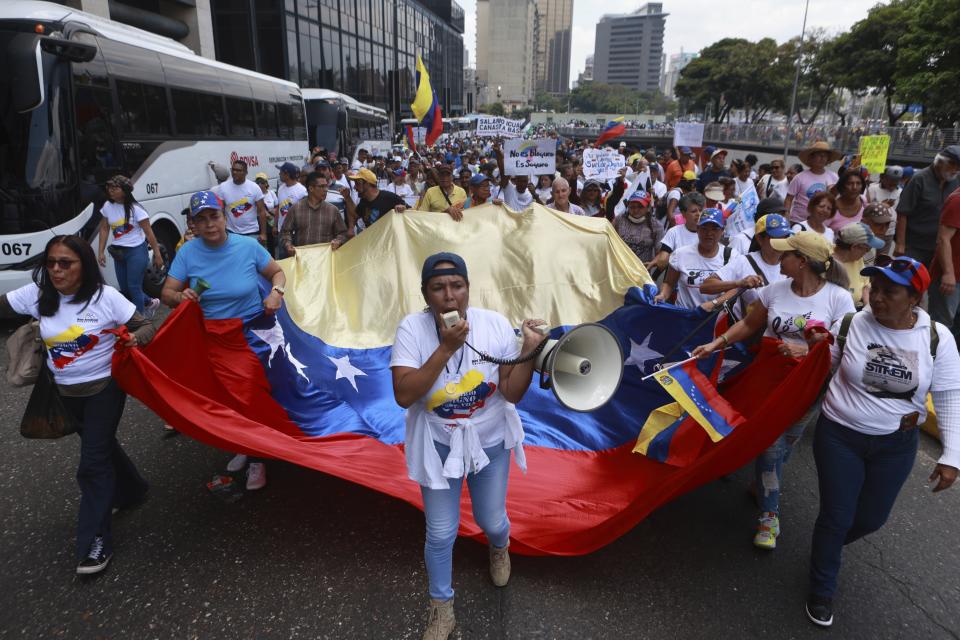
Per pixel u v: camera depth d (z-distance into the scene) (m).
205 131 11.02
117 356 2.84
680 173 13.29
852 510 2.87
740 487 4.14
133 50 8.77
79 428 3.15
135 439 4.66
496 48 192.62
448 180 8.29
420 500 3.25
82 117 7.42
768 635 2.88
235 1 31.34
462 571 3.24
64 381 3.07
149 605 2.99
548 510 3.55
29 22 6.82
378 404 4.63
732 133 51.59
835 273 3.29
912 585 3.27
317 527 3.60
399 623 2.90
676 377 3.43
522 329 2.38
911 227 6.38
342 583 3.15
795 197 6.85
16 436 4.71
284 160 15.20
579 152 28.33
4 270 6.86
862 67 39.97
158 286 8.61
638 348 4.46
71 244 2.95
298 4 35.31
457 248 5.46
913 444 2.81
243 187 9.02
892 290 2.58
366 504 3.83
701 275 4.61
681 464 3.79
